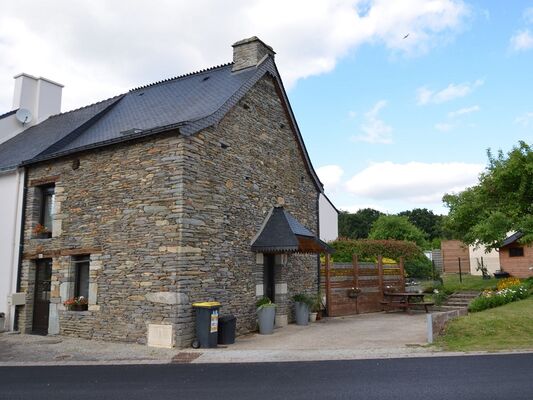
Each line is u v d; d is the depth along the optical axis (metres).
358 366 7.75
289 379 6.87
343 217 50.56
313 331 11.91
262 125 13.27
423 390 6.12
